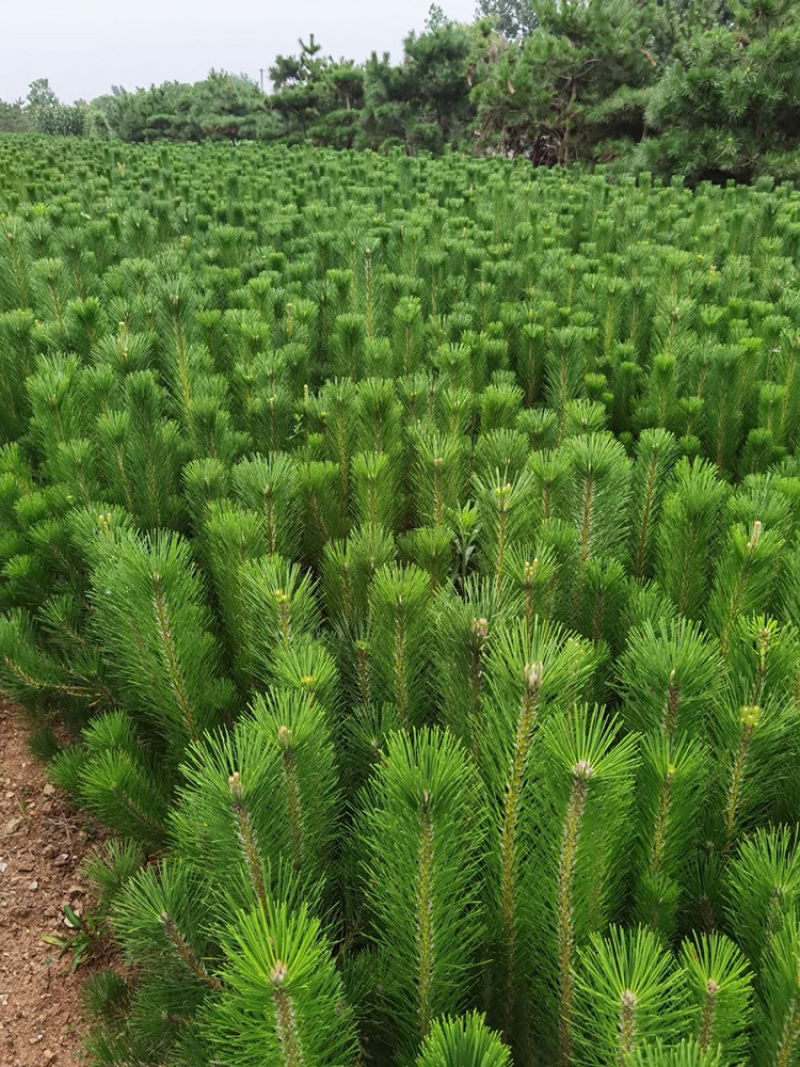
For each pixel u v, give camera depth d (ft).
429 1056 3.51
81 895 8.57
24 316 15.61
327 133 86.38
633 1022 3.67
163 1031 5.72
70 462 10.99
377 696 7.64
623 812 4.83
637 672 6.03
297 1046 3.65
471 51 81.15
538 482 8.93
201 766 4.96
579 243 29.71
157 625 7.16
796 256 25.58
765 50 46.60
